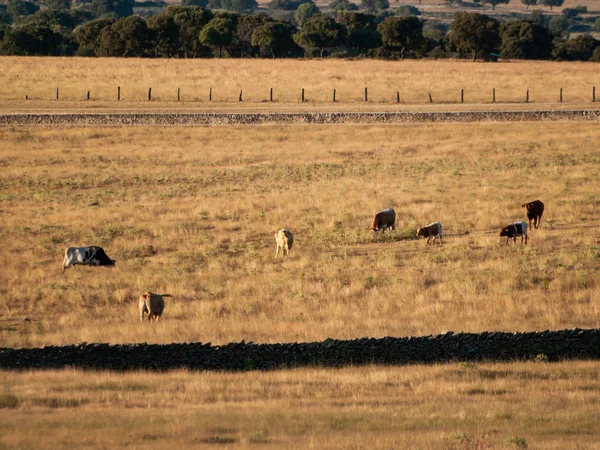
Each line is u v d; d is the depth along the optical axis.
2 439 31.31
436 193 99.56
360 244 79.12
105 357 45.75
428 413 36.88
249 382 42.47
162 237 82.56
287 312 58.53
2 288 64.81
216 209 93.81
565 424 35.12
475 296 61.28
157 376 43.59
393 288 63.66
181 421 34.66
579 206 90.94
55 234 83.56
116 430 33.06
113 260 74.00
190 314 58.47
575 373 44.88
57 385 41.25
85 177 114.31
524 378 43.97
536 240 78.31
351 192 101.50
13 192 106.12
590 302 59.59
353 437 32.44
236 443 31.38
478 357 48.12
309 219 88.50
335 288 63.91
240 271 69.81
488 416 36.19
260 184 110.19
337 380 42.91
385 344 47.62
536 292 62.44
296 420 35.22
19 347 48.62
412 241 79.56
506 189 101.31
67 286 65.00
